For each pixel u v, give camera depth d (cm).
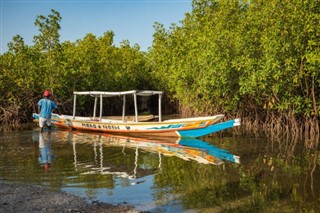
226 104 2227
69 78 2823
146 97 4175
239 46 1748
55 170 1035
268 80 1652
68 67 2753
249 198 767
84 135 1852
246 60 1706
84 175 978
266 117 2020
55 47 2666
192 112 2848
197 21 2455
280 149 1356
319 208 702
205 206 723
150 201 760
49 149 1403
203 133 1648
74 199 771
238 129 2028
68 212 697
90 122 1959
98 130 1969
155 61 3134
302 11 1477
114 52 3497
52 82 2648
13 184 889
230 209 704
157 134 1761
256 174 967
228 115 2225
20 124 2502
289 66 1500
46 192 820
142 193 814
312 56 1402
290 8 1499
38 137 1769
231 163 1112
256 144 1490
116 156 1251
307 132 1706
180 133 1706
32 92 2650
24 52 2561
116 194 809
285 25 1488
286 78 1600
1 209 711
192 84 2308
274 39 1519
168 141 1619
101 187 865
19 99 2597
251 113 2119
